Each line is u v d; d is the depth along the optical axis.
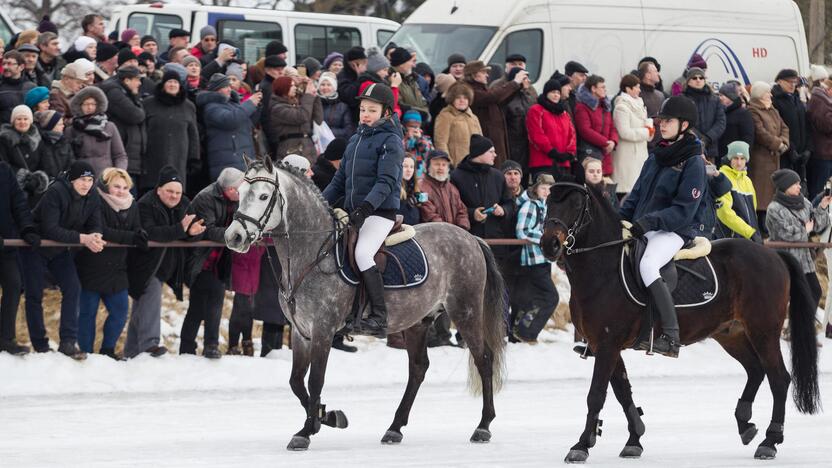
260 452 9.52
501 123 17.38
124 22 21.97
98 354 13.33
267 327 14.45
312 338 10.06
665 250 9.80
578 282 9.73
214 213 13.85
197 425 10.88
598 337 9.66
